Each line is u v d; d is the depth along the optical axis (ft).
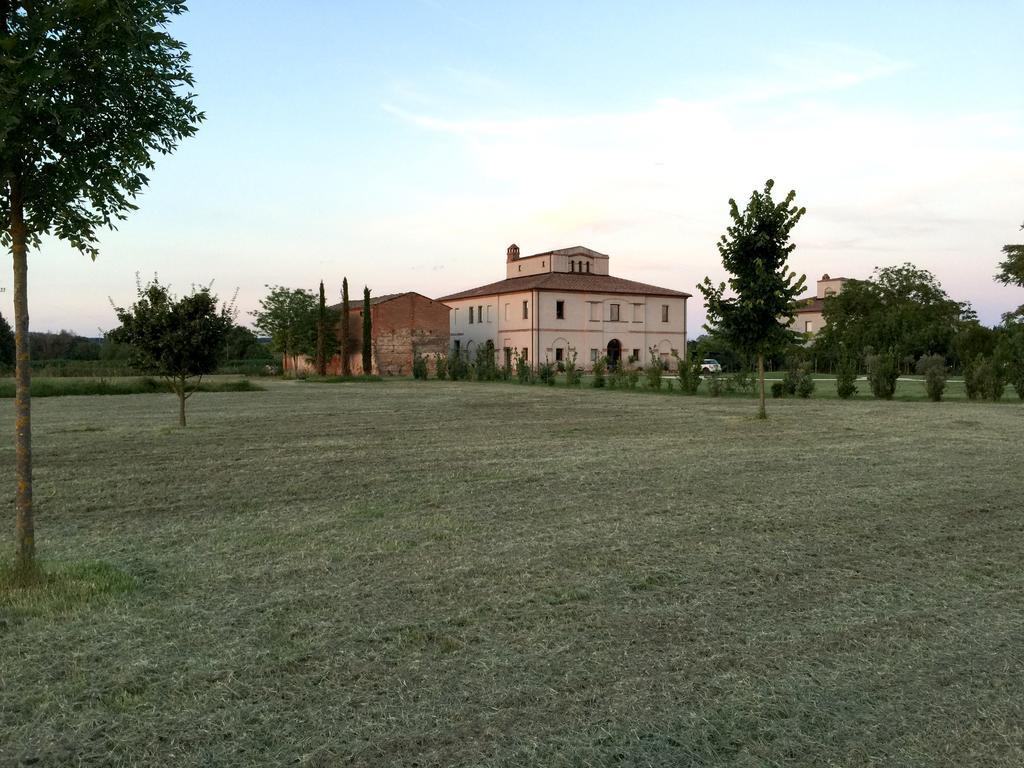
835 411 79.15
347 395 116.67
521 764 11.25
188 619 17.33
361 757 11.46
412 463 42.55
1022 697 13.55
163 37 19.54
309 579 20.49
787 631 16.65
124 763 11.37
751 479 36.52
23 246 19.70
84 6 17.76
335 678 14.16
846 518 27.91
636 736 12.07
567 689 13.74
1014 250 176.04
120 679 14.12
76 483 36.32
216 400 104.12
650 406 90.07
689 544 24.14
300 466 41.57
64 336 243.81
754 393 113.29
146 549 23.89
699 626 16.92
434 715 12.74
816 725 12.50
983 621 17.37
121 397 111.96
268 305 240.32
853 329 228.43
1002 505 30.22
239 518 28.55
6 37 16.97
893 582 20.27
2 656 15.23
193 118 20.94
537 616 17.51
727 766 11.25
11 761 11.43
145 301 62.85
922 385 133.59
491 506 30.42
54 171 19.31
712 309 69.87
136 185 20.95
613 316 240.32
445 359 193.26
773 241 67.92
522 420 71.10
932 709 13.08
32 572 19.97
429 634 16.40
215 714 12.80
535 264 256.93
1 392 112.78
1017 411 78.13
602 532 25.82
